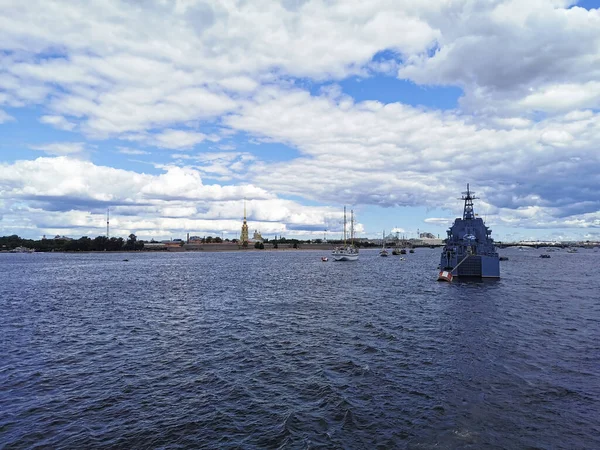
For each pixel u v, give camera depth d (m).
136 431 16.08
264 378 22.19
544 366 23.09
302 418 16.97
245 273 109.69
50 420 17.19
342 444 14.67
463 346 27.92
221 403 18.80
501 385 20.11
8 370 24.11
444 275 78.94
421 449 14.16
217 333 33.69
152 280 88.69
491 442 14.53
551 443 14.42
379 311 43.38
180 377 22.64
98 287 74.19
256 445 14.79
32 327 36.81
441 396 18.86
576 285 69.50
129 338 32.22
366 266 141.12
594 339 29.55
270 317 40.78
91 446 14.92
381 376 21.97
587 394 18.80
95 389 20.86
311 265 152.38
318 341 30.22
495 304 47.47
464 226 87.31
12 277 99.69
